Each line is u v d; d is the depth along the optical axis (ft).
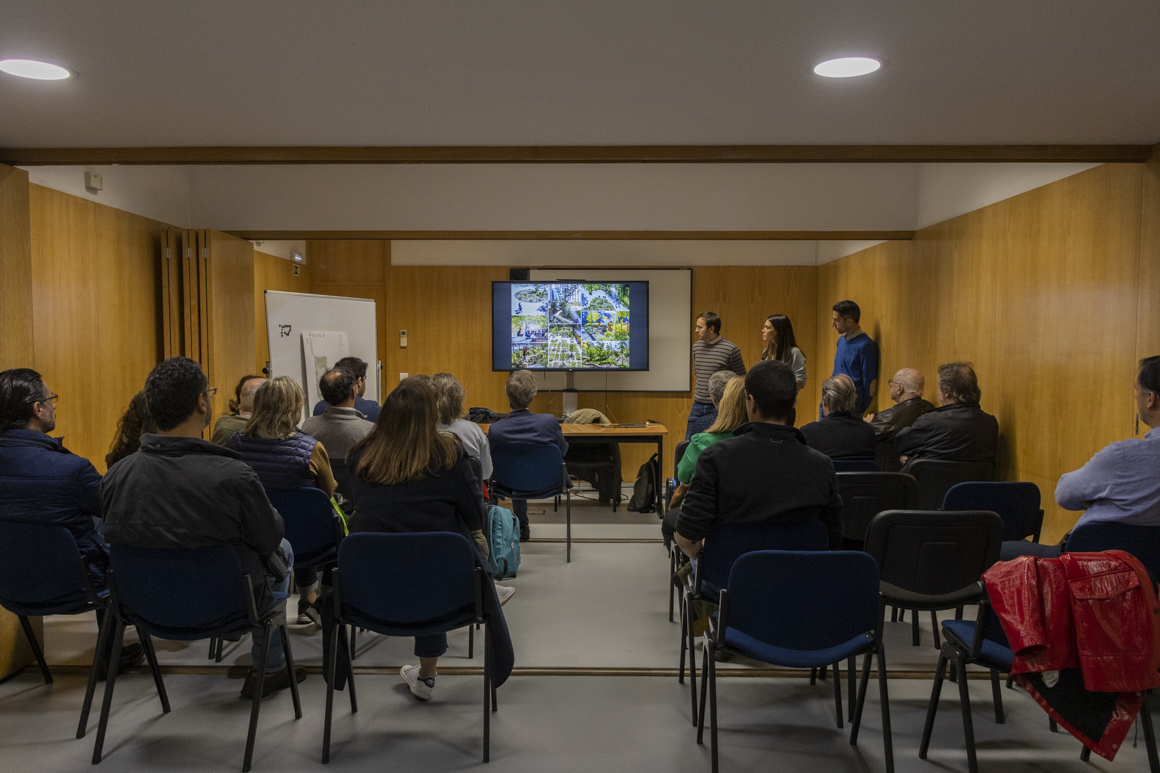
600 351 24.00
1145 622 6.08
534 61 7.41
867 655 7.61
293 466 9.43
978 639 6.77
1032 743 7.81
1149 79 7.81
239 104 8.74
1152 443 7.25
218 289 15.96
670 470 24.53
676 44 6.99
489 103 8.72
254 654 8.91
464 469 7.96
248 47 7.02
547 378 24.54
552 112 9.07
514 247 24.47
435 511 7.82
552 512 19.89
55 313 12.50
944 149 10.39
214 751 7.64
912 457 13.19
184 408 7.18
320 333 18.19
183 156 10.63
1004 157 10.34
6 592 8.12
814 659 6.80
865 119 9.29
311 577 11.10
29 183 11.21
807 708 8.64
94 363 13.56
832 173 17.37
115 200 14.25
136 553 7.09
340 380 11.72
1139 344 10.50
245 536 7.28
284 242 22.59
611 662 9.91
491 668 7.85
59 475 7.95
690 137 10.13
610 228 17.31
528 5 6.14
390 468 7.68
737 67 7.56
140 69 7.57
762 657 6.81
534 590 12.96
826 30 6.65
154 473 6.98
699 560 7.68
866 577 6.64
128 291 14.67
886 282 19.10
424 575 7.29
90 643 10.63
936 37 6.78
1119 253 10.87
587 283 23.89
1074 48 7.02
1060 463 12.27
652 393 24.57
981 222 14.66
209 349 15.72
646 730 8.11
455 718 8.38
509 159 10.62
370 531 7.80
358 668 9.75
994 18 6.37
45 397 8.35
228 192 17.25
